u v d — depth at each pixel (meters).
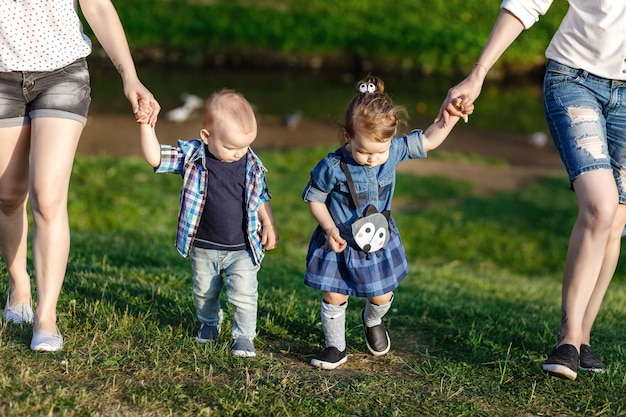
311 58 25.64
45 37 4.05
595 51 4.27
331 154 4.21
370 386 4.12
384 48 26.00
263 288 6.48
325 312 4.38
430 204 14.60
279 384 4.03
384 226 4.18
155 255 7.94
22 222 4.54
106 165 14.98
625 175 4.47
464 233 13.37
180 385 3.91
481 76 4.39
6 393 3.67
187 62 25.08
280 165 15.66
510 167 17.00
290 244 12.02
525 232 13.62
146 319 4.86
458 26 27.88
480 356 4.71
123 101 19.97
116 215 12.77
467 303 6.71
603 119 4.34
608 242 4.55
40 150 4.04
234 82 23.41
